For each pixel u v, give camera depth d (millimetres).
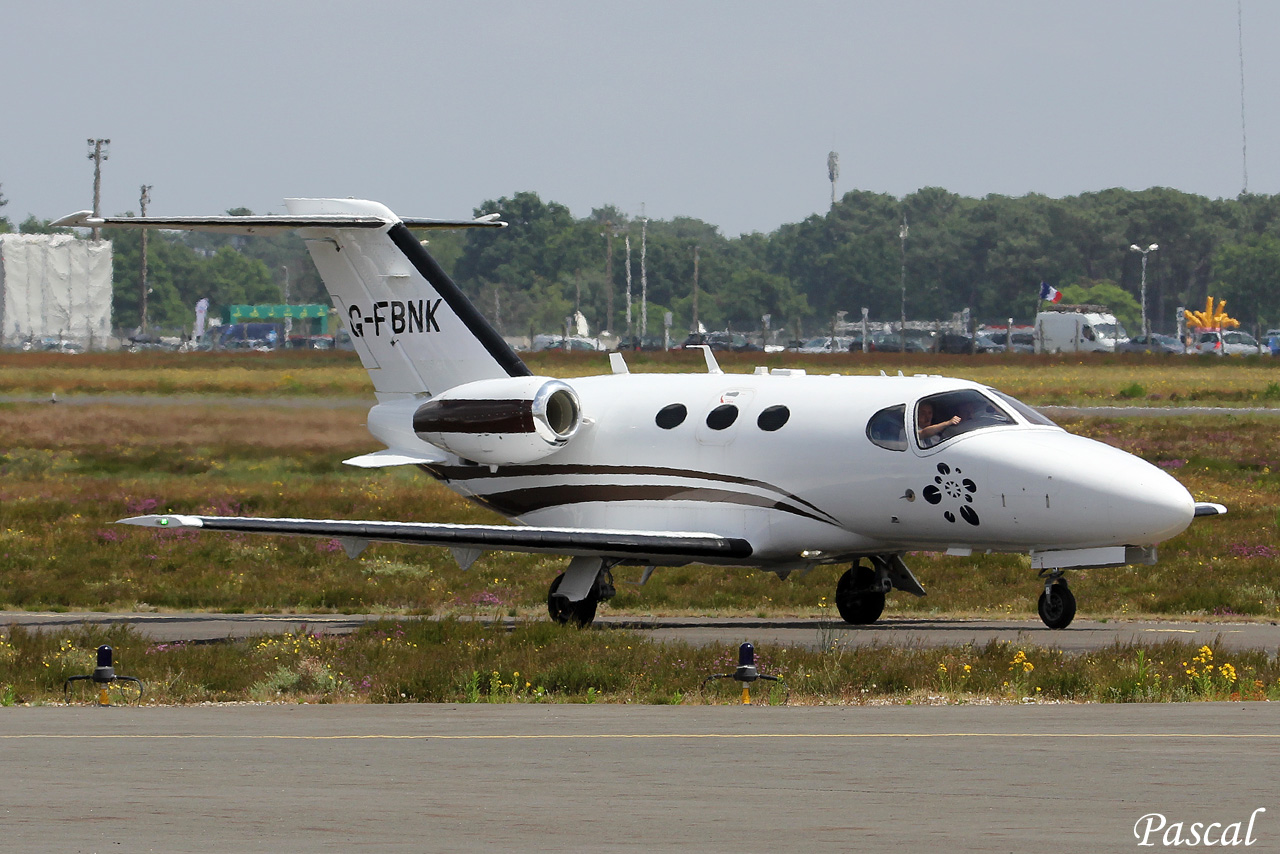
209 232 78375
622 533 72500
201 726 41094
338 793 30094
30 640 62781
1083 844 25469
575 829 26781
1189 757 33562
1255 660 54062
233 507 122062
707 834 26312
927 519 70062
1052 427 70750
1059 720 40625
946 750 34969
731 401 76125
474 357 84000
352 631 71125
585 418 79312
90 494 128250
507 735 38406
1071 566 68812
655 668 54094
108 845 25688
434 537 70938
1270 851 25047
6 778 31938
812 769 32469
